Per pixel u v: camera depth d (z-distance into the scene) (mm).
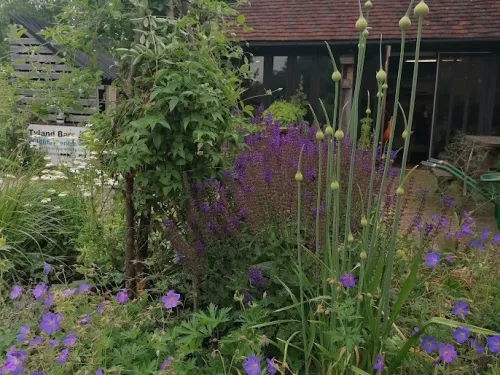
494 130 9766
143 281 2441
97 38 2615
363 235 1671
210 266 2184
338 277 1654
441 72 9875
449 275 2219
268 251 2033
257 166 2164
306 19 10172
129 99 2373
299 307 1766
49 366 1660
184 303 2344
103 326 1854
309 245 1897
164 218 2498
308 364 1684
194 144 2361
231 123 2518
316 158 2252
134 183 2480
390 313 1778
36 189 3672
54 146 5438
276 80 10375
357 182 2057
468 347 1881
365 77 9844
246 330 1746
